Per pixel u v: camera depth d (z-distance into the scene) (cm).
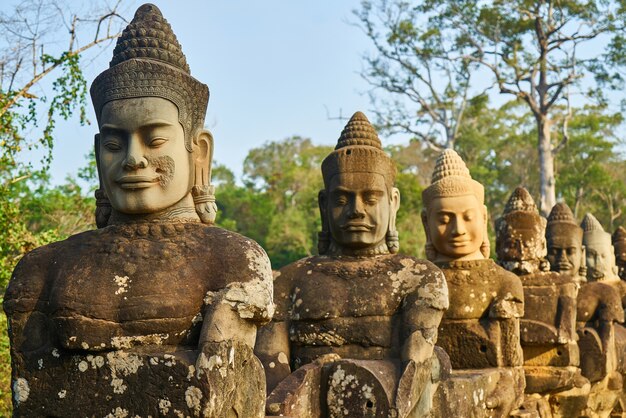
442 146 2900
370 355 657
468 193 866
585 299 1153
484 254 890
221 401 447
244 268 477
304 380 598
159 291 463
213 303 466
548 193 2683
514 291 841
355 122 731
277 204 3734
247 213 3669
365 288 671
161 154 494
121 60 502
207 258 481
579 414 1002
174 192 499
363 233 697
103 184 505
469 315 836
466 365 832
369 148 711
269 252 3080
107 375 456
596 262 1476
